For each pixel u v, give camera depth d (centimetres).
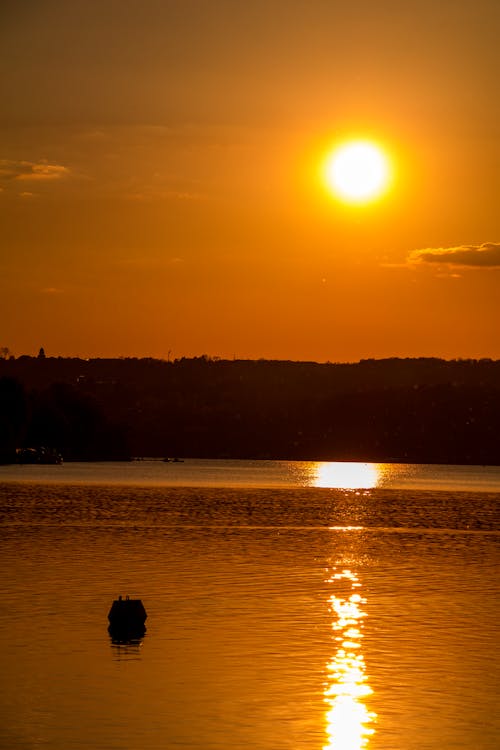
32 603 17212
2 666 13175
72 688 12281
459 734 10944
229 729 10994
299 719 11294
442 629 15488
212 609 16938
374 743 10688
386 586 19888
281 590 19088
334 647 14238
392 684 12531
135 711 11506
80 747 10494
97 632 14988
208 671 13000
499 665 13375
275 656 13725
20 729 10956
